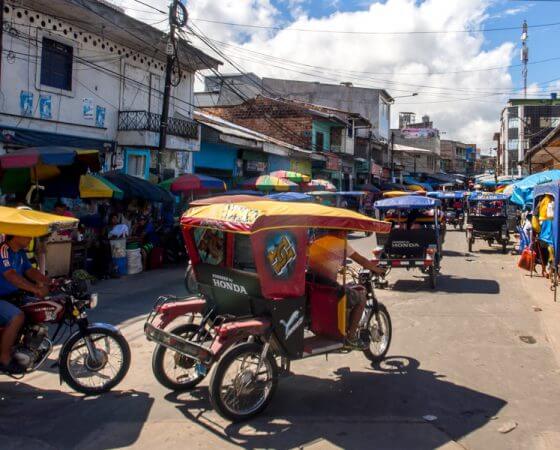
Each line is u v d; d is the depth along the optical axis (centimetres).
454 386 563
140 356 656
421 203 1250
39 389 544
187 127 1820
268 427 460
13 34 1270
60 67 1420
